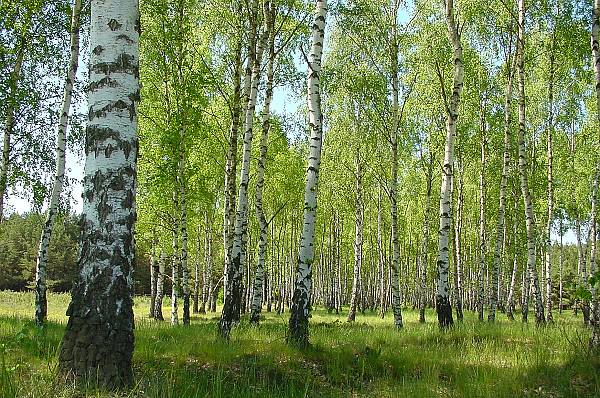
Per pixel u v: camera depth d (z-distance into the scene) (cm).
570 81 2378
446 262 1430
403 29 1925
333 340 1101
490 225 3772
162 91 1927
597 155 2305
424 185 3403
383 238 4462
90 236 552
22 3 1342
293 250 4291
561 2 1908
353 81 2020
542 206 2939
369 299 5172
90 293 539
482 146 2505
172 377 650
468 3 1948
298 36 1766
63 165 1340
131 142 581
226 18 1576
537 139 2853
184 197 1853
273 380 743
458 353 978
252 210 3231
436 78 2152
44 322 1266
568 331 1242
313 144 1029
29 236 6369
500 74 2350
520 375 755
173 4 1669
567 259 6638
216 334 1112
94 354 523
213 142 2233
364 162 2798
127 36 590
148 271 6241
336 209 3894
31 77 1578
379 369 860
